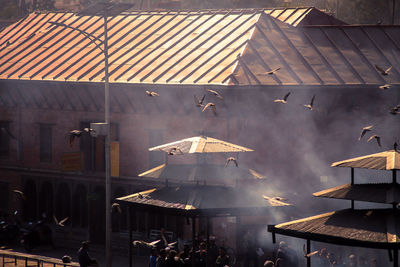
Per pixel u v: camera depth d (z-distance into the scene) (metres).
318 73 90.50
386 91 91.94
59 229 105.06
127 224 98.25
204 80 88.75
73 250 99.69
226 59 92.00
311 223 50.94
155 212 67.94
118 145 97.69
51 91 104.50
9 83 107.94
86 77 100.25
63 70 104.88
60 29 118.12
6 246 101.56
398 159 50.38
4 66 112.06
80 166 101.69
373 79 91.56
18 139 111.31
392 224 47.72
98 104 100.62
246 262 79.06
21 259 89.88
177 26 105.44
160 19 109.25
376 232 47.31
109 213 77.25
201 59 94.56
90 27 114.81
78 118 103.25
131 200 70.25
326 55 94.38
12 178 112.62
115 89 97.06
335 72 91.31
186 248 69.88
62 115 105.38
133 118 97.56
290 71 89.75
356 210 51.12
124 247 95.38
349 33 99.44
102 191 101.69
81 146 103.06
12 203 112.69
